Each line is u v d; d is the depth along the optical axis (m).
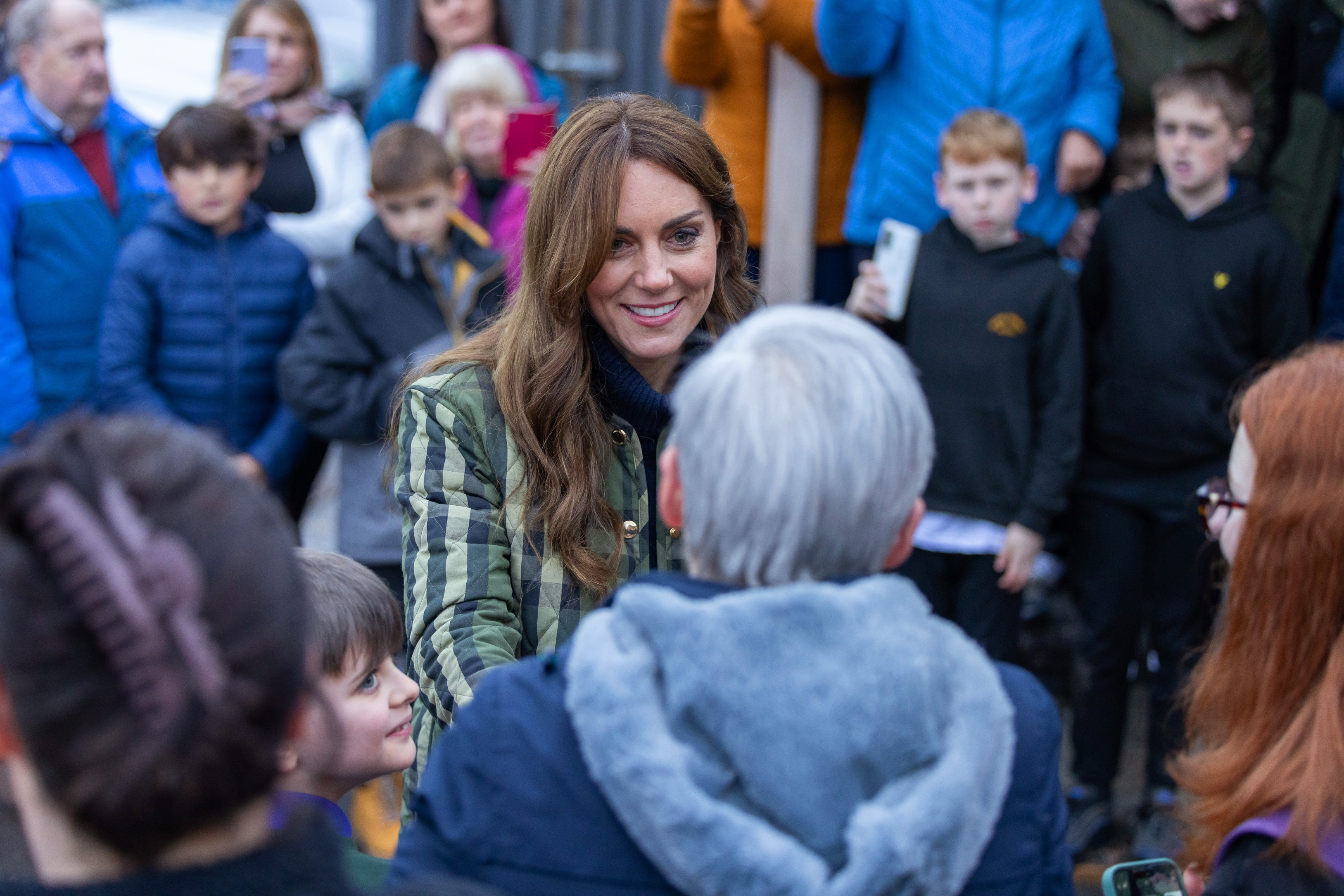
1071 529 3.38
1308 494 1.35
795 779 0.99
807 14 3.42
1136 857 3.15
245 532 0.81
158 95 6.03
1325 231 3.72
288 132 4.05
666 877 1.02
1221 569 2.24
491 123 3.71
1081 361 3.12
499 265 3.39
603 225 1.68
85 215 3.53
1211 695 1.46
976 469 3.11
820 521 1.08
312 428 3.32
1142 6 3.65
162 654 0.76
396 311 3.33
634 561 1.78
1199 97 3.11
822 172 3.70
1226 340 3.17
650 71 5.26
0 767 1.08
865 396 1.09
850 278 3.76
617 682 1.03
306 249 3.96
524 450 1.72
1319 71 3.65
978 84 3.39
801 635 1.02
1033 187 3.20
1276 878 1.25
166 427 0.86
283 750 0.90
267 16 4.00
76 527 0.76
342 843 0.91
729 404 1.09
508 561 1.73
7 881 0.81
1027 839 1.11
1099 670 3.26
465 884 0.97
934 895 1.00
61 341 3.52
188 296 3.42
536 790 1.06
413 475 1.74
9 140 3.44
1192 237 3.19
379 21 5.32
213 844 0.82
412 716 1.79
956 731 1.04
